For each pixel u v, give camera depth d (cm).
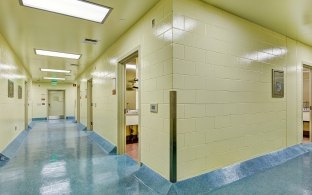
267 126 358
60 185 267
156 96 273
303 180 279
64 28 359
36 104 1259
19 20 322
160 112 264
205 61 271
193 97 257
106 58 507
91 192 247
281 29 369
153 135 280
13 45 460
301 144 442
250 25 332
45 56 574
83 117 867
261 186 260
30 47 479
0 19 317
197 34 263
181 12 249
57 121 1148
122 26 353
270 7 284
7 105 441
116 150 425
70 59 619
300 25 348
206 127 270
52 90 1322
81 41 436
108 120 496
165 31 254
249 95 327
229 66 298
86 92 791
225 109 292
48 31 373
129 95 739
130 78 747
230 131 298
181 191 231
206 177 260
